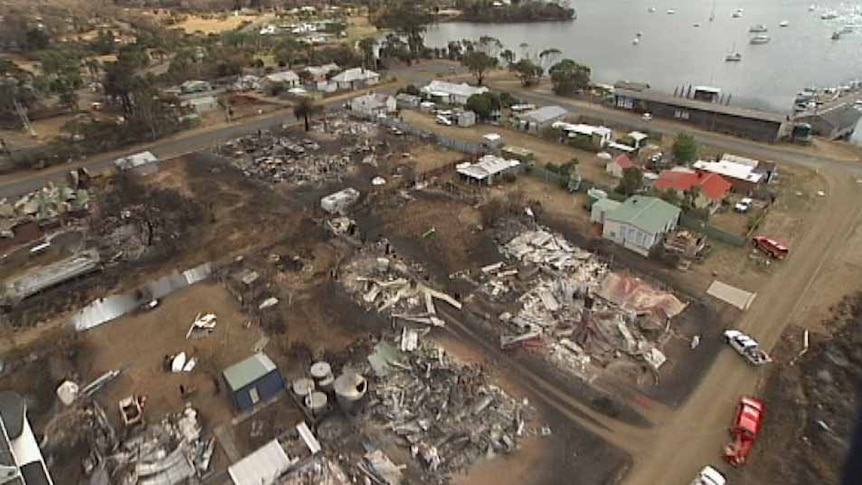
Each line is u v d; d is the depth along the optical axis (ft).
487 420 95.45
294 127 246.47
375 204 172.45
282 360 109.91
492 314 122.52
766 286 129.90
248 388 98.48
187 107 264.93
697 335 114.93
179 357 110.83
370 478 85.76
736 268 137.18
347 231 155.84
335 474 86.43
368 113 261.65
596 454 89.71
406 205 172.04
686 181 172.55
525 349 111.86
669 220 147.13
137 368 109.19
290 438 92.99
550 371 106.42
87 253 145.28
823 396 98.22
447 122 250.16
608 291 126.82
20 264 145.79
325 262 142.92
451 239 152.46
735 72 358.64
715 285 130.62
